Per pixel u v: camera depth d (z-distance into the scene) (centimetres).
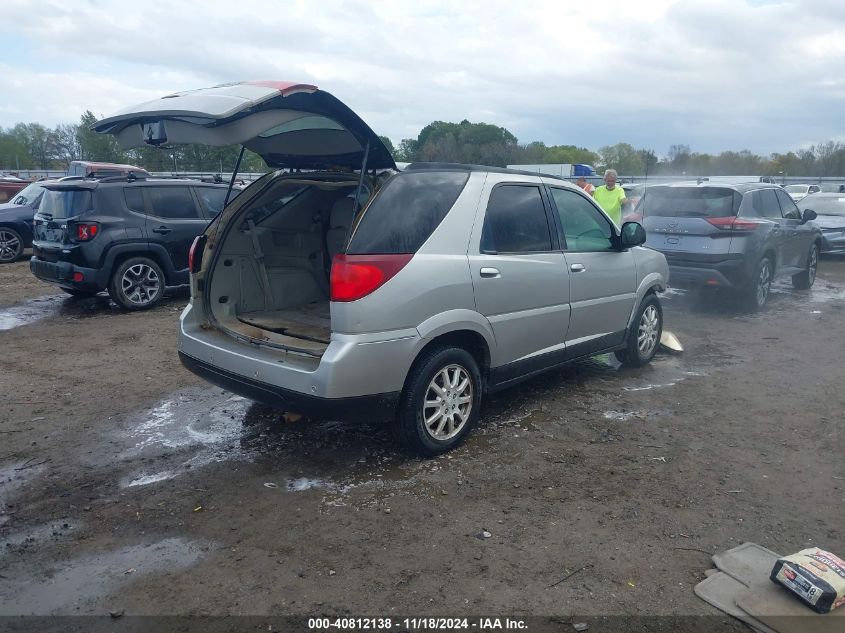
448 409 450
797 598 304
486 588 313
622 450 469
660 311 676
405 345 407
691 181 999
